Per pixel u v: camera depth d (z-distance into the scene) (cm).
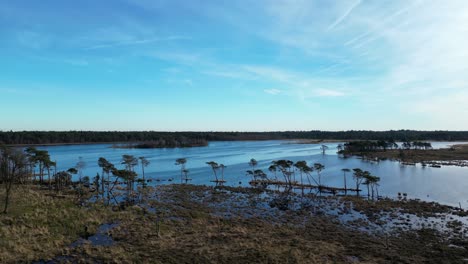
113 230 3906
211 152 19975
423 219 4991
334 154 18112
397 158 14750
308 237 3994
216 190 7706
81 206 5188
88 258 2966
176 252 3177
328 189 8044
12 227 3669
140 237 3659
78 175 10650
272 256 3094
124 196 6788
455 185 8138
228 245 3447
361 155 16550
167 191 7456
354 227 4547
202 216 4944
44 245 3247
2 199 5041
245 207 5847
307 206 5991
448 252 3484
